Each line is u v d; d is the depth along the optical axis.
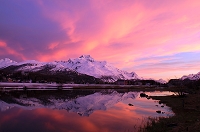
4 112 34.22
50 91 105.94
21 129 23.02
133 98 72.62
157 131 21.45
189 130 20.09
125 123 26.72
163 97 72.62
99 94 95.12
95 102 57.31
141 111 38.62
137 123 26.69
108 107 45.31
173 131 20.59
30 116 31.23
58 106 45.75
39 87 134.75
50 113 34.88
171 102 53.41
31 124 25.62
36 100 57.94
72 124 26.06
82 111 38.28
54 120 28.52
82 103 54.00
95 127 24.41
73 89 138.12
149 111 38.56
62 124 26.00
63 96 76.56
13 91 93.19
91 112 37.16
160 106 46.75
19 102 50.66
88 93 100.81
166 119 28.00
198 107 39.59
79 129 23.42
